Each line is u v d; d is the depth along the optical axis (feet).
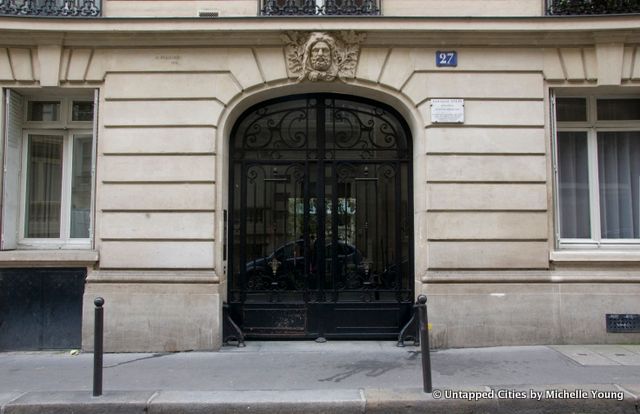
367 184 24.54
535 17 21.95
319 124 24.49
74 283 22.59
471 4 23.21
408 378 18.13
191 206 22.40
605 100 24.58
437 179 22.54
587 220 24.49
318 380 17.99
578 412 15.84
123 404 15.79
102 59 22.76
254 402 15.80
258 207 24.40
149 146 22.52
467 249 22.44
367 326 24.03
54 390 17.06
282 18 22.04
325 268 24.26
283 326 24.02
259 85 22.86
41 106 24.31
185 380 18.06
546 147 22.88
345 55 22.75
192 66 22.79
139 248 22.31
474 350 21.68
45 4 22.85
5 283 22.45
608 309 22.39
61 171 24.41
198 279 22.11
